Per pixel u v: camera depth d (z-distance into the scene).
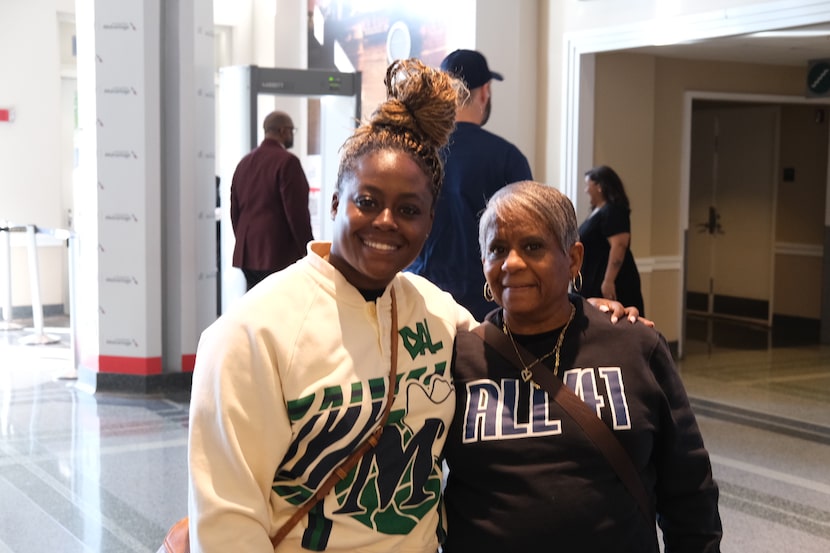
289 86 7.82
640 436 1.85
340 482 1.69
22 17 10.36
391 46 8.88
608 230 6.78
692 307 12.05
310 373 1.64
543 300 1.88
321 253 1.79
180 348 6.96
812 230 10.70
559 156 7.79
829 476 5.11
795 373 8.09
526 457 1.85
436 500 1.83
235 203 6.86
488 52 7.70
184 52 6.73
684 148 8.73
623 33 7.14
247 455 1.64
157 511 4.41
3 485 4.77
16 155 10.45
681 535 2.02
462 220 3.09
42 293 10.81
